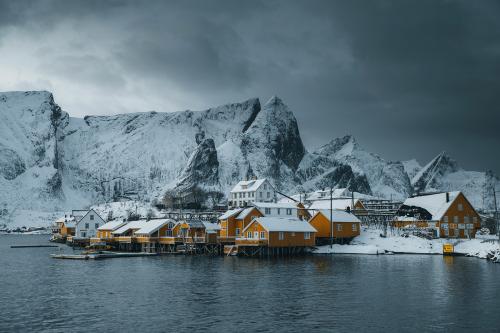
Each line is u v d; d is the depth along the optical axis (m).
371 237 122.75
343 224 121.31
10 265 94.31
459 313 49.91
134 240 127.69
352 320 47.34
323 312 50.44
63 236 187.75
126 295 59.59
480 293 59.81
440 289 62.62
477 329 44.34
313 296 58.41
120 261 100.62
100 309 51.97
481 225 139.88
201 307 52.72
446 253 109.56
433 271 79.38
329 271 80.06
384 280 69.88
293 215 128.38
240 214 118.38
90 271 82.94
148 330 44.19
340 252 113.69
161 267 87.81
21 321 47.19
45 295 59.97
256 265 89.75
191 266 88.94
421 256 107.12
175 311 50.94
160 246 123.50
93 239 144.00
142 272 80.69
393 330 44.09
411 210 141.12
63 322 46.78
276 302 55.06
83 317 48.62
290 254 110.31
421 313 49.94
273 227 106.12
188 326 45.38
